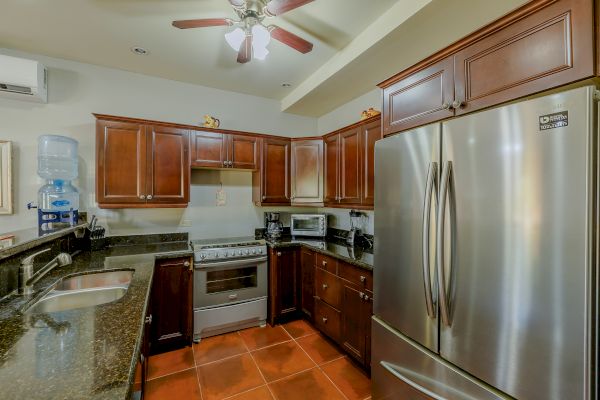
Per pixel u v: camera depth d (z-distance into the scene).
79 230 2.42
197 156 2.83
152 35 2.20
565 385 0.91
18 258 1.51
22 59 2.29
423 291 1.40
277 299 2.92
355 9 1.91
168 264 2.44
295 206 3.61
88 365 0.80
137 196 2.55
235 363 2.27
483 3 1.64
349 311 2.25
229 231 3.34
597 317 0.87
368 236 2.90
